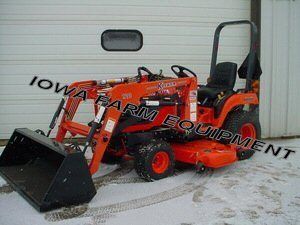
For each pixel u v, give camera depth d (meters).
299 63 6.01
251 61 4.67
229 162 4.18
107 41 5.73
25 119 5.73
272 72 5.91
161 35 5.86
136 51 5.82
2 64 5.57
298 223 2.97
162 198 3.51
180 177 4.08
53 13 5.57
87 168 3.28
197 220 3.04
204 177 4.09
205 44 6.00
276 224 2.96
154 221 3.03
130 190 3.71
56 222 3.01
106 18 5.68
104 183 3.93
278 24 5.84
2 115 5.67
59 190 3.17
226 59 6.09
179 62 5.96
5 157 4.06
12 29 5.53
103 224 2.98
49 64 5.66
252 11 5.92
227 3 5.97
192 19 5.91
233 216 3.11
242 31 6.07
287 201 3.41
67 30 5.62
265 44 5.84
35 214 3.15
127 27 5.75
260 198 3.49
